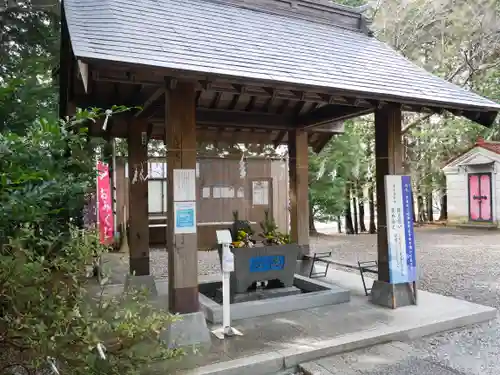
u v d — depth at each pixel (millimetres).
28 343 1890
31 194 1902
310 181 13320
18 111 2914
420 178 15961
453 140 15523
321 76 4422
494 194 15000
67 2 4199
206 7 5320
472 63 12375
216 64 3836
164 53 3719
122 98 5266
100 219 7848
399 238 4953
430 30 12047
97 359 1756
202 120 5941
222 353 3604
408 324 4281
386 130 5008
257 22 5480
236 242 5164
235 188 8148
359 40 6305
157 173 11430
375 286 5113
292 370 3539
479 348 3867
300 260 6703
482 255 9312
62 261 2053
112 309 2014
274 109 6449
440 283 6535
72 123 2215
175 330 3723
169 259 3969
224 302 4078
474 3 11195
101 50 3355
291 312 4785
